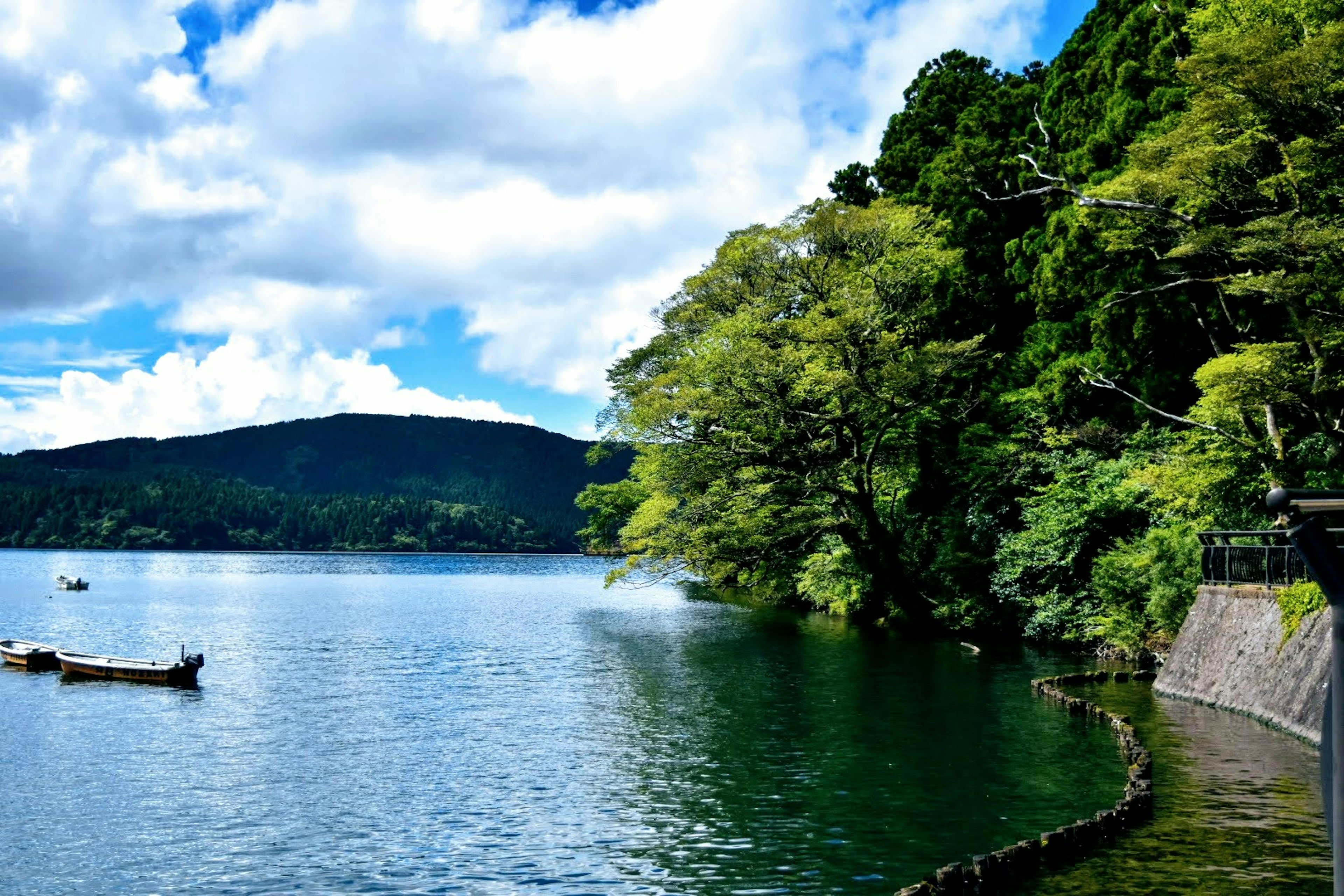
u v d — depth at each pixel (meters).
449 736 24.69
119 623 60.69
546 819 17.30
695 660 39.22
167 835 16.69
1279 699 22.09
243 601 83.69
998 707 26.81
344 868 14.98
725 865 14.76
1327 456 27.83
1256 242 25.59
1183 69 27.56
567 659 40.28
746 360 43.16
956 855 14.97
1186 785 17.44
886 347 43.66
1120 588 34.50
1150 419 39.75
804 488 47.56
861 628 51.38
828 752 21.78
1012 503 46.81
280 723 26.62
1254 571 24.98
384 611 70.75
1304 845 14.34
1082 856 14.06
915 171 61.22
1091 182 40.66
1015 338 52.75
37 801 18.89
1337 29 24.09
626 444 61.56
